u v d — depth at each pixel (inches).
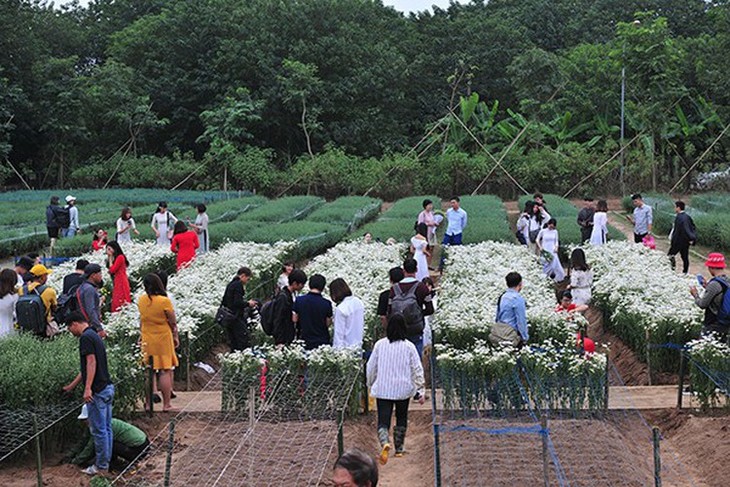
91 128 2190.0
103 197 1733.5
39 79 2091.5
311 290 514.9
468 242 1063.0
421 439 464.8
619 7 2625.5
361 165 1925.4
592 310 783.1
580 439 416.5
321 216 1331.2
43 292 581.3
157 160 2101.4
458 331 560.1
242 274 603.8
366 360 538.9
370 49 2299.5
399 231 1112.8
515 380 469.4
